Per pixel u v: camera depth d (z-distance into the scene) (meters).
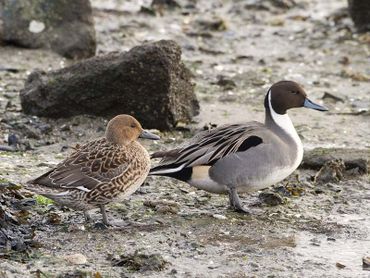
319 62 22.38
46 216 11.81
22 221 11.47
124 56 16.19
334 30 24.91
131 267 10.23
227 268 10.41
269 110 12.84
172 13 26.45
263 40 24.34
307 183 13.82
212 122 17.11
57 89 16.55
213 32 24.92
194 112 17.30
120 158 11.38
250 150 12.23
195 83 19.94
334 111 18.31
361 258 10.90
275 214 12.38
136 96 16.27
